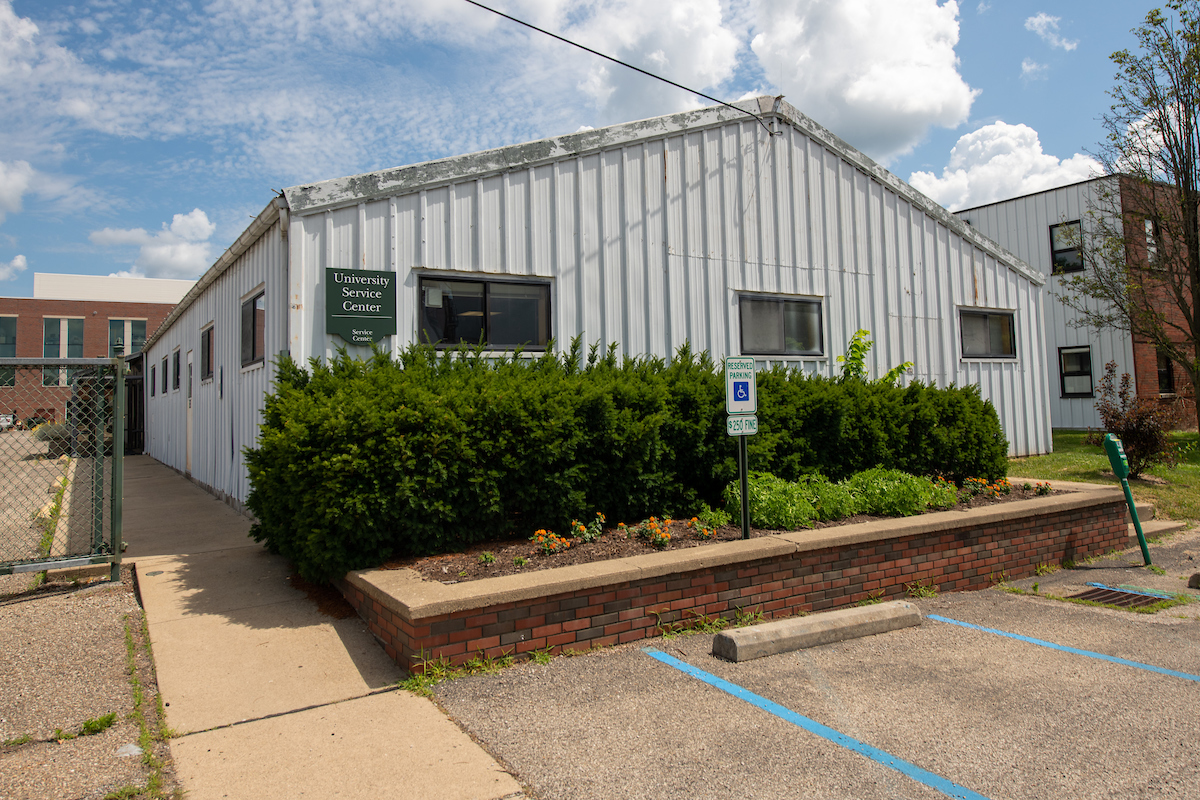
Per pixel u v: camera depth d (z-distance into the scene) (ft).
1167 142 49.42
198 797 10.25
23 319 149.18
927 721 12.92
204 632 16.78
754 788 10.55
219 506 34.83
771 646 16.39
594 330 31.04
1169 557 28.40
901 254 41.34
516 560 18.08
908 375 40.93
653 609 17.38
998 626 19.13
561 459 20.79
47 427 23.70
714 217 34.71
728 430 20.16
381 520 18.11
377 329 26.23
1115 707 13.64
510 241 29.25
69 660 15.42
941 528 22.88
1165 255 50.55
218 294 38.86
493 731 12.36
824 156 38.75
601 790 10.48
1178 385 64.80
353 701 13.53
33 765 11.14
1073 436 58.80
